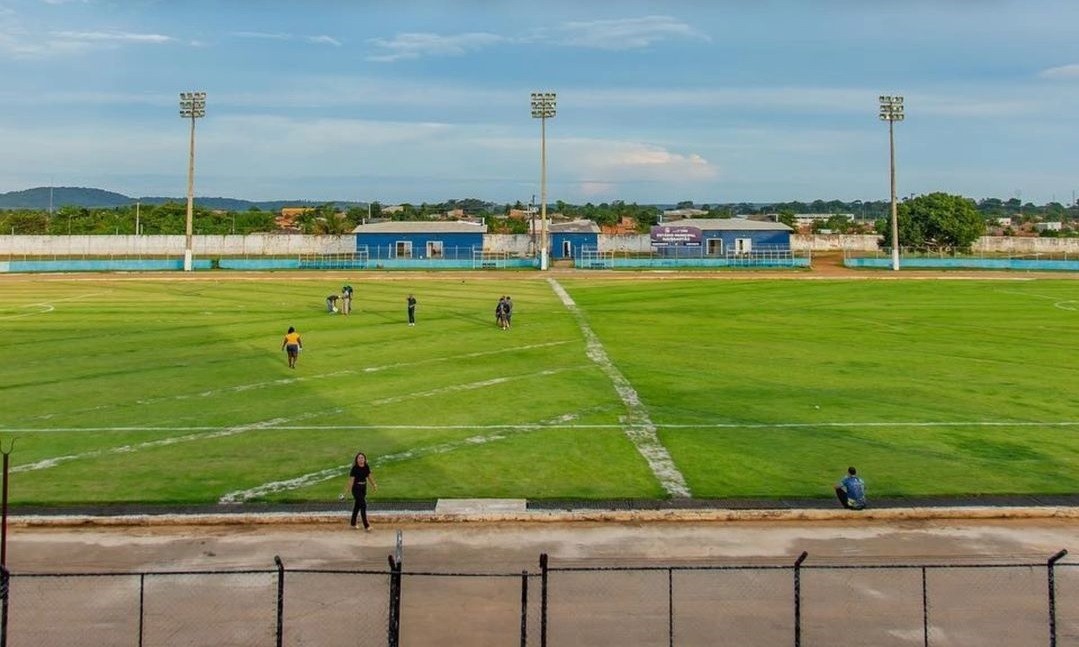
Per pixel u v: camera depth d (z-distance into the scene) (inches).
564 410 1263.5
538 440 1105.4
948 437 1129.4
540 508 855.7
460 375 1513.3
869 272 3720.5
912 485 938.1
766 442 1103.0
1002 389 1419.8
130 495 891.4
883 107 3752.5
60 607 643.5
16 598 658.2
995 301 2669.8
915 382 1473.9
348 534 797.9
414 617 629.9
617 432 1145.4
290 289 2997.0
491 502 869.2
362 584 686.5
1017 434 1143.6
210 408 1269.7
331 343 1849.2
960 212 4857.3
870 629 616.4
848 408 1284.4
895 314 2377.0
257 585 684.7
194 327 2073.1
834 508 858.8
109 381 1453.0
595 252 4315.9
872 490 920.9
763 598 665.6
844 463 1017.5
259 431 1146.7
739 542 781.9
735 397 1353.3
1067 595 671.8
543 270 3804.1
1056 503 877.2
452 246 4293.8
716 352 1760.6
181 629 609.0
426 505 863.1
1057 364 1643.7
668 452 1056.2
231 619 624.7
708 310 2445.9
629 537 793.6
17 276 3516.2
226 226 6466.5
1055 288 3031.5
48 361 1627.7
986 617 634.8
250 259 4234.7
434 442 1095.6
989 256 4436.5
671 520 837.8
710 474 973.2
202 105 3769.7
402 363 1624.0
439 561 734.5
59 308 2418.8
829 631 612.4
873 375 1531.7
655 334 1995.6
